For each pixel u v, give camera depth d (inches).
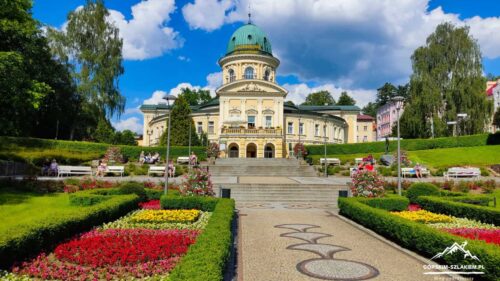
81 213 449.4
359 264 356.8
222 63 2758.4
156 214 557.6
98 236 424.8
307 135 2625.5
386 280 310.8
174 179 1205.7
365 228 546.3
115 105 2069.4
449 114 2001.7
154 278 289.3
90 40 2049.7
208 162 1777.8
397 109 786.2
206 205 639.1
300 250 409.1
